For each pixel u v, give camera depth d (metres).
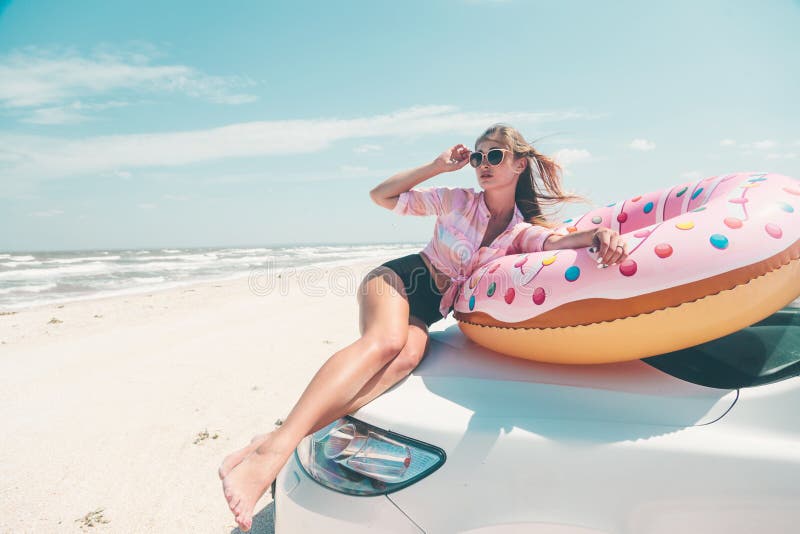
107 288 19.36
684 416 1.61
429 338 2.52
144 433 4.44
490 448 1.57
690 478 1.44
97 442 4.26
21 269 32.66
